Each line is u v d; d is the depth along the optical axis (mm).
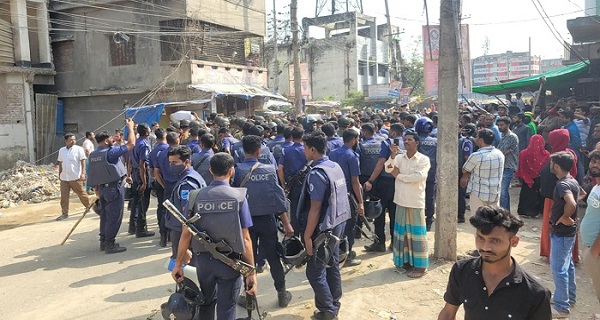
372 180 6293
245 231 3748
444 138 6062
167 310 3807
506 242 2264
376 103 36312
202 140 6832
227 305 3734
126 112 16984
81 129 20812
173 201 5078
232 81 20875
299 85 18453
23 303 5508
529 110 14602
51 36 20656
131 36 19406
